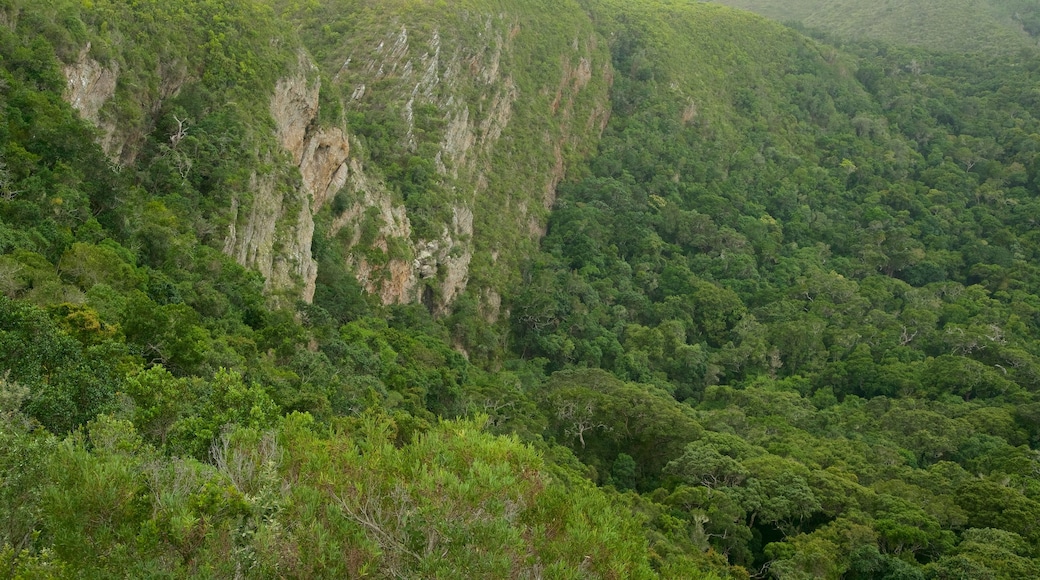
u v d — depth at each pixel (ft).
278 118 210.79
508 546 42.96
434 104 307.99
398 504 45.52
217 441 64.64
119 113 165.89
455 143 310.45
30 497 42.27
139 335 108.17
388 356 191.01
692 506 159.22
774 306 314.96
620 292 317.42
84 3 169.07
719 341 307.17
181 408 75.15
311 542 41.14
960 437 209.15
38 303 103.24
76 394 74.54
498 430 181.37
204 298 143.64
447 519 43.60
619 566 46.29
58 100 147.23
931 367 263.90
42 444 45.06
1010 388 249.14
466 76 331.36
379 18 334.65
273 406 76.84
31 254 113.70
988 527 153.07
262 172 191.21
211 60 195.42
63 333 85.56
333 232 233.14
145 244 149.69
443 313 271.90
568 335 289.33
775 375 288.92
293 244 199.11
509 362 272.72
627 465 193.88
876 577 138.00
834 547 142.10
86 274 121.90
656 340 288.71
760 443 203.31
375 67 314.35
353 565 41.22
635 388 223.51
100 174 148.77
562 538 47.26
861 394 271.69
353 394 140.67
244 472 48.16
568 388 218.18
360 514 45.19
